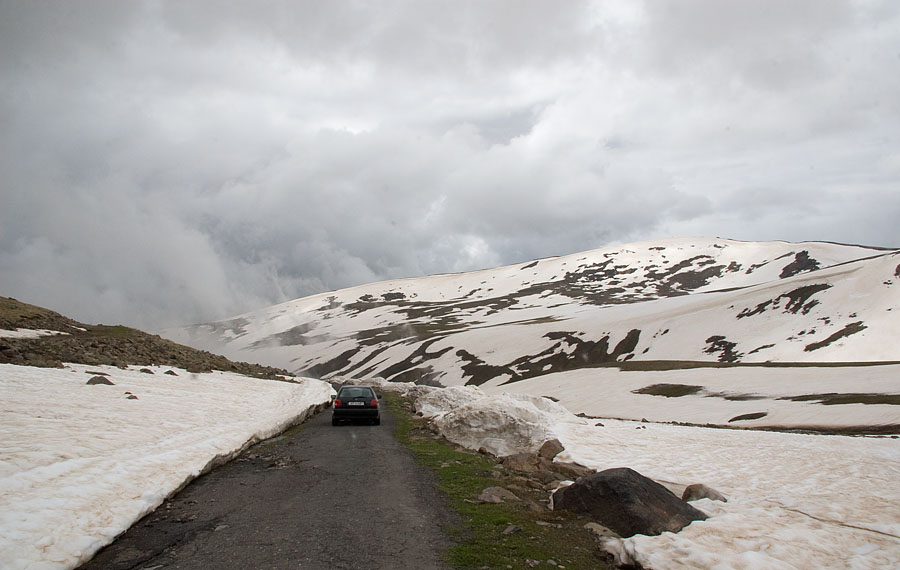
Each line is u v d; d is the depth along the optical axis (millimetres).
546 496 10883
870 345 98188
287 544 7012
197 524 7836
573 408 77812
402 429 21656
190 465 10992
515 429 17422
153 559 6363
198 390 26359
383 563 6422
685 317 141000
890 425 41625
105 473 8938
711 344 121625
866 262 141125
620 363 105000
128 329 46750
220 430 15477
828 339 105312
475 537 7680
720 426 50500
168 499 9133
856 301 118000
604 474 9344
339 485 10805
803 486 12766
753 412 55469
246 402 24922
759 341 114938
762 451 18703
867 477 14320
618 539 7832
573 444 16016
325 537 7348
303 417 25062
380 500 9617
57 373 22766
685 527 8109
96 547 6480
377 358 169000
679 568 6578
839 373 71500
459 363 143375
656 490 9070
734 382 74500
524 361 137125
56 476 8234
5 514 6414
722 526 8055
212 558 6426
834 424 45031
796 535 7762
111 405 16891
